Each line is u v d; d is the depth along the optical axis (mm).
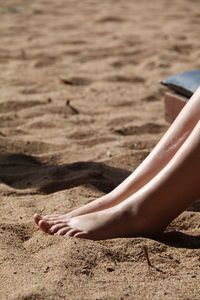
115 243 2146
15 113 4020
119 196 2350
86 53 5965
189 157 2146
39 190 2756
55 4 9375
